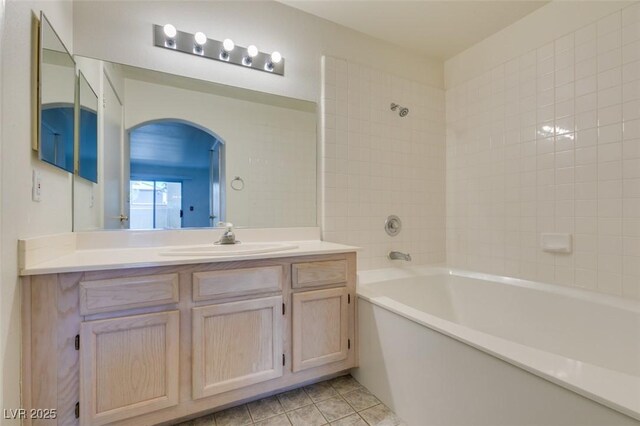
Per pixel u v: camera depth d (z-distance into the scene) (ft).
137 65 5.41
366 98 7.45
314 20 6.95
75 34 4.92
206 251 5.04
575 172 5.87
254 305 4.58
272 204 6.48
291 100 6.70
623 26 5.22
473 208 7.87
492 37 7.48
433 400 4.06
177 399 4.06
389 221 7.71
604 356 4.91
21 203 3.31
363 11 6.77
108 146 5.19
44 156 3.83
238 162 6.21
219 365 4.33
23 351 3.31
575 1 5.88
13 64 3.15
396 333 4.74
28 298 3.35
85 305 3.57
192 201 5.81
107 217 5.17
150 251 4.93
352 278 5.63
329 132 6.95
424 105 8.36
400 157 7.93
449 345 3.85
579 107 5.81
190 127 5.83
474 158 7.86
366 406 4.90
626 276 5.18
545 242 6.31
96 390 3.60
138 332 3.85
